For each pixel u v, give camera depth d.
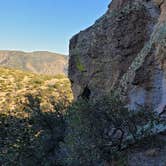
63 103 20.84
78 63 26.77
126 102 18.73
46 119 19.23
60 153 16.94
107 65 23.56
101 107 13.87
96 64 24.62
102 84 23.92
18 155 17.38
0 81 125.19
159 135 15.27
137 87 18.45
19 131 18.12
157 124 14.97
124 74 20.12
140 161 14.23
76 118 13.66
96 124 13.72
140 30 21.88
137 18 22.05
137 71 18.45
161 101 17.17
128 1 23.92
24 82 128.25
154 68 18.09
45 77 135.88
